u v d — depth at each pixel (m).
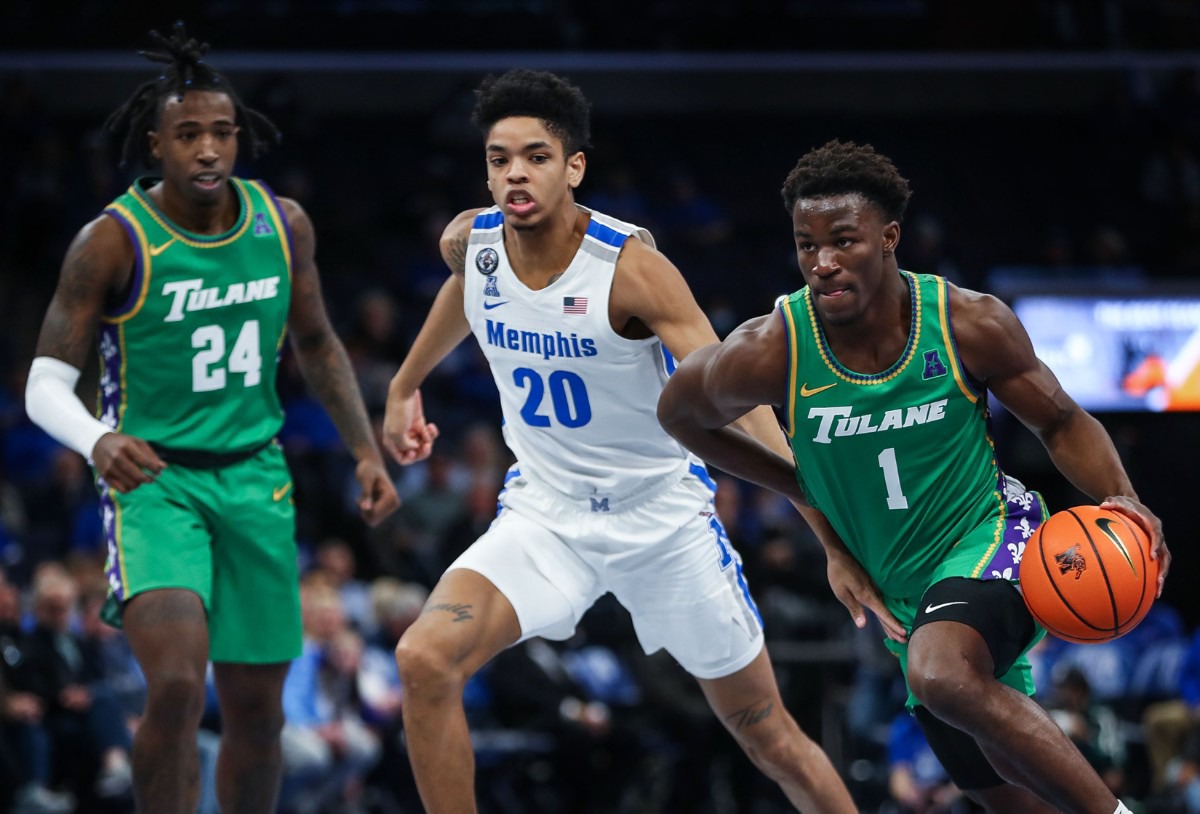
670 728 12.95
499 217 6.47
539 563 6.56
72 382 6.45
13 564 14.12
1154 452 19.06
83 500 15.73
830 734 12.80
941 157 27.33
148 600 6.30
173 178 6.57
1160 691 14.33
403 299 21.72
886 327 5.48
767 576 14.31
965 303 5.48
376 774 12.79
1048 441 5.61
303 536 15.35
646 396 6.49
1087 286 18.94
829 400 5.55
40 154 22.92
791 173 5.44
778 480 6.02
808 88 28.27
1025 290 18.98
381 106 27.52
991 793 6.07
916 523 5.73
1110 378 18.97
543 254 6.32
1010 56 28.23
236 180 6.87
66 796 11.27
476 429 16.55
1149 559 5.38
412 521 15.52
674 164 26.78
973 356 5.46
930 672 5.27
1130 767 13.68
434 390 19.38
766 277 22.97
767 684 6.96
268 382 6.91
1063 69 28.39
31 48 26.77
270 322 6.83
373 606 13.48
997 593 5.51
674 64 27.80
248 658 6.79
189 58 6.62
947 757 6.09
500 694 12.91
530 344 6.43
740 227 25.42
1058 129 27.98
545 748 12.74
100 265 6.49
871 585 6.06
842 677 13.18
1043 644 14.74
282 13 27.77
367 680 12.85
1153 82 28.50
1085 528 5.40
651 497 6.64
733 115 27.91
